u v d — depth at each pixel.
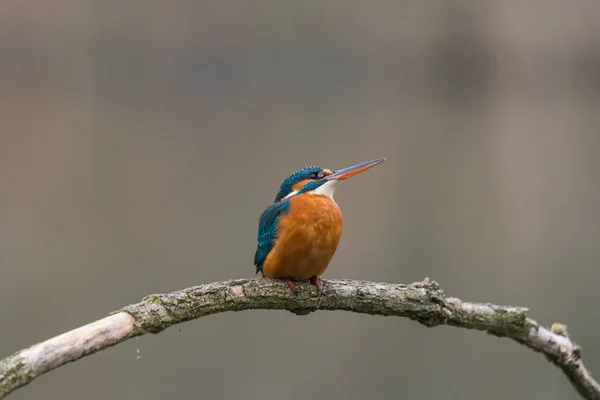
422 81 18.66
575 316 11.84
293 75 17.44
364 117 17.97
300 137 16.73
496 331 5.41
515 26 19.14
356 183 15.09
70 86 15.96
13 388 3.78
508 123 18.77
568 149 17.25
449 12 18.61
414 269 13.23
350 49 17.97
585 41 19.34
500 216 14.35
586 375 5.59
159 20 16.41
